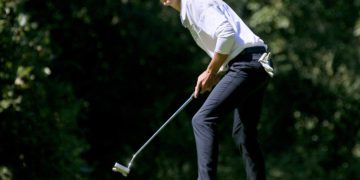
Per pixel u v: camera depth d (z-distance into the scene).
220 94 15.60
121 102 50.12
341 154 52.50
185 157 49.62
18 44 30.25
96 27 47.81
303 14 48.62
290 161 50.88
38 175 31.52
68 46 47.28
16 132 30.64
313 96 51.72
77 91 48.62
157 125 49.59
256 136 16.53
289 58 50.41
